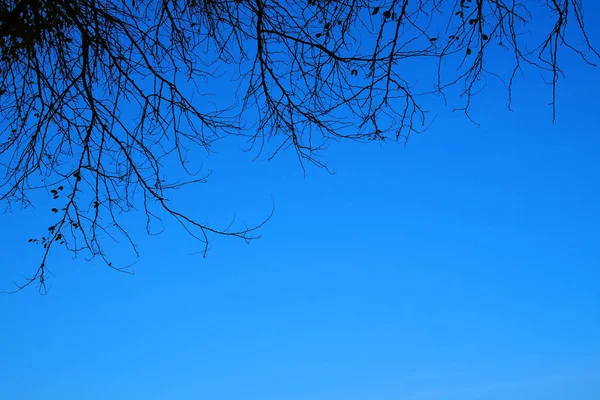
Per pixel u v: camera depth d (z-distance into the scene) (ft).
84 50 14.28
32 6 13.84
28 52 14.26
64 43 15.15
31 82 15.16
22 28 13.85
